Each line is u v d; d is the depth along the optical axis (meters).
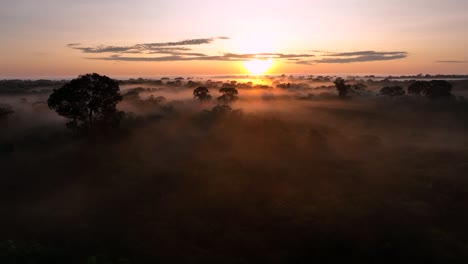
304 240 29.92
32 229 32.03
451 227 31.56
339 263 27.27
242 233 31.25
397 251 27.91
